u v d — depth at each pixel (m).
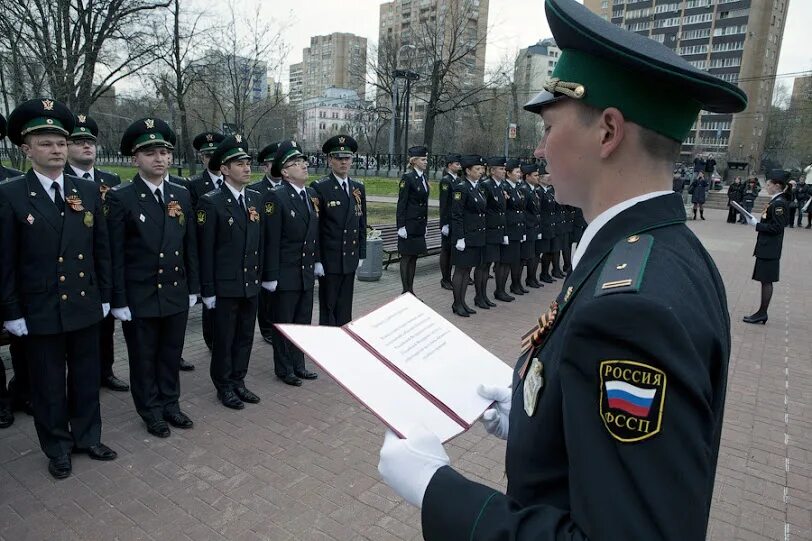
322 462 3.66
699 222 21.11
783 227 7.24
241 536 2.91
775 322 7.61
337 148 5.50
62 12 11.00
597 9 59.72
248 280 4.43
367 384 1.21
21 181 3.31
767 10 51.34
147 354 3.98
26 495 3.23
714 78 0.84
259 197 4.70
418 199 7.75
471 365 1.45
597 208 0.99
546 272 10.09
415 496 0.96
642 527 0.70
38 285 3.29
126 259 3.88
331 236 5.52
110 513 3.09
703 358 0.77
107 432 4.01
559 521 0.79
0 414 4.06
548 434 0.88
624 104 0.90
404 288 7.98
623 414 0.73
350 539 2.91
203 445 3.86
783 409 4.74
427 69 32.53
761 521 3.19
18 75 10.42
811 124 49.19
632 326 0.74
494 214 7.81
